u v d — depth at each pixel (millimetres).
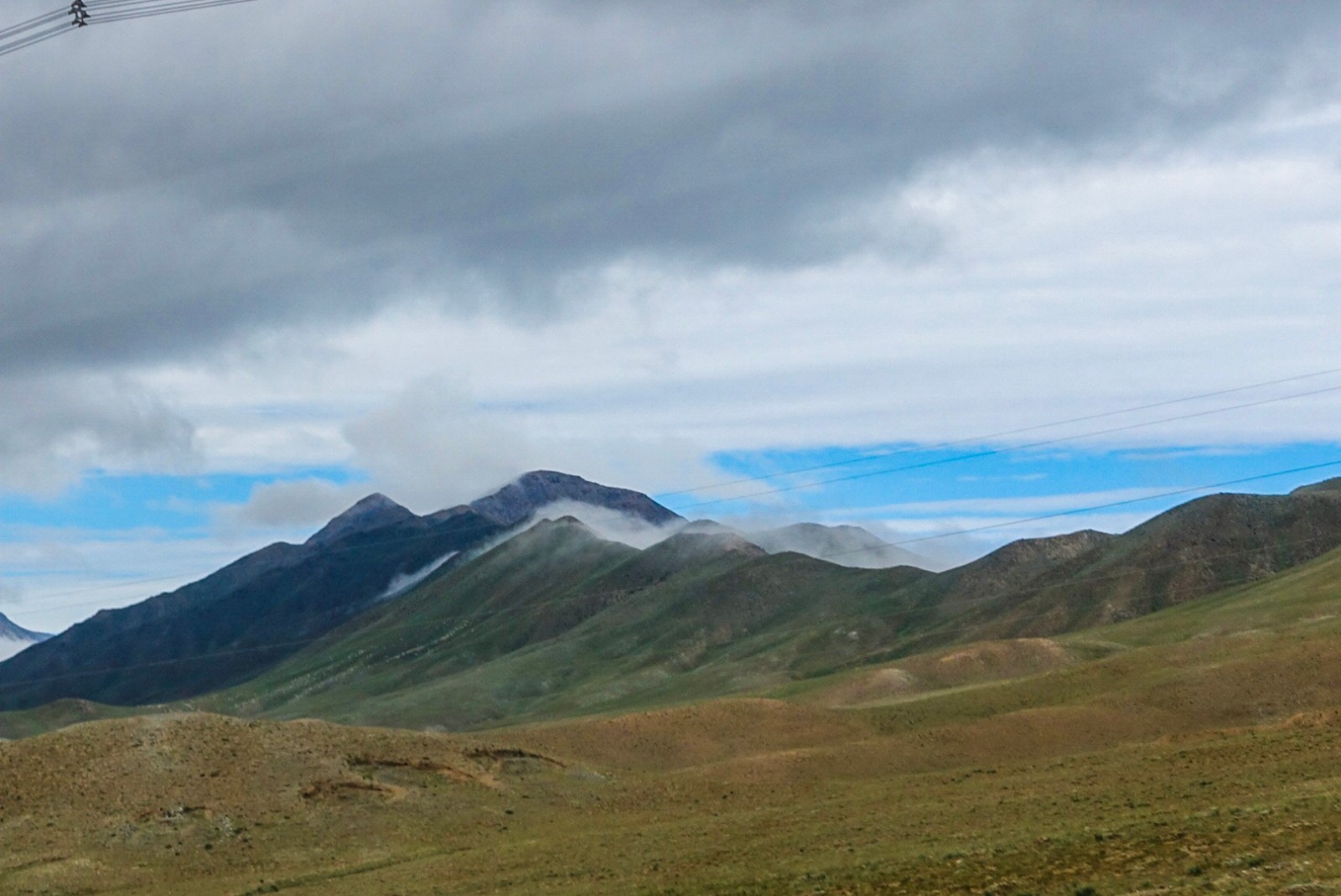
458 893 60344
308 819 86312
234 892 69125
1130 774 73188
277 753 96812
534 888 58688
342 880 70438
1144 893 38281
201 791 88938
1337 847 40000
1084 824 54344
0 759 92438
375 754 99000
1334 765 62844
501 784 98312
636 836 74812
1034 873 44625
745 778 100000
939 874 47000
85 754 93812
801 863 55156
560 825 86812
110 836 81250
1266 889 35906
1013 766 90312
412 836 84312
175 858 78875
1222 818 48531
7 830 82500
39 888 72812
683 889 51844
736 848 63906
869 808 74750
